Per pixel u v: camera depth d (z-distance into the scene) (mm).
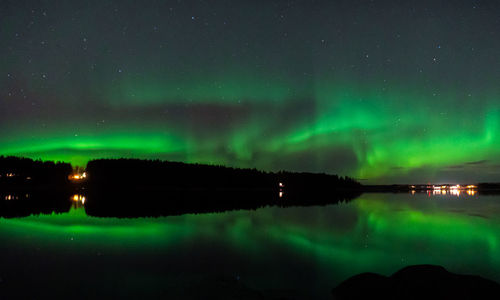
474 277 9891
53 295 10266
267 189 125875
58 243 18422
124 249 17156
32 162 101125
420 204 52250
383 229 24984
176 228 24844
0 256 15273
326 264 14695
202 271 13195
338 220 30641
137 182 108812
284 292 10844
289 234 22625
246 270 13555
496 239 20859
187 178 119375
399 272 10281
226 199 65188
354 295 10078
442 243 19500
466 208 43719
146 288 10922
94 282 11531
